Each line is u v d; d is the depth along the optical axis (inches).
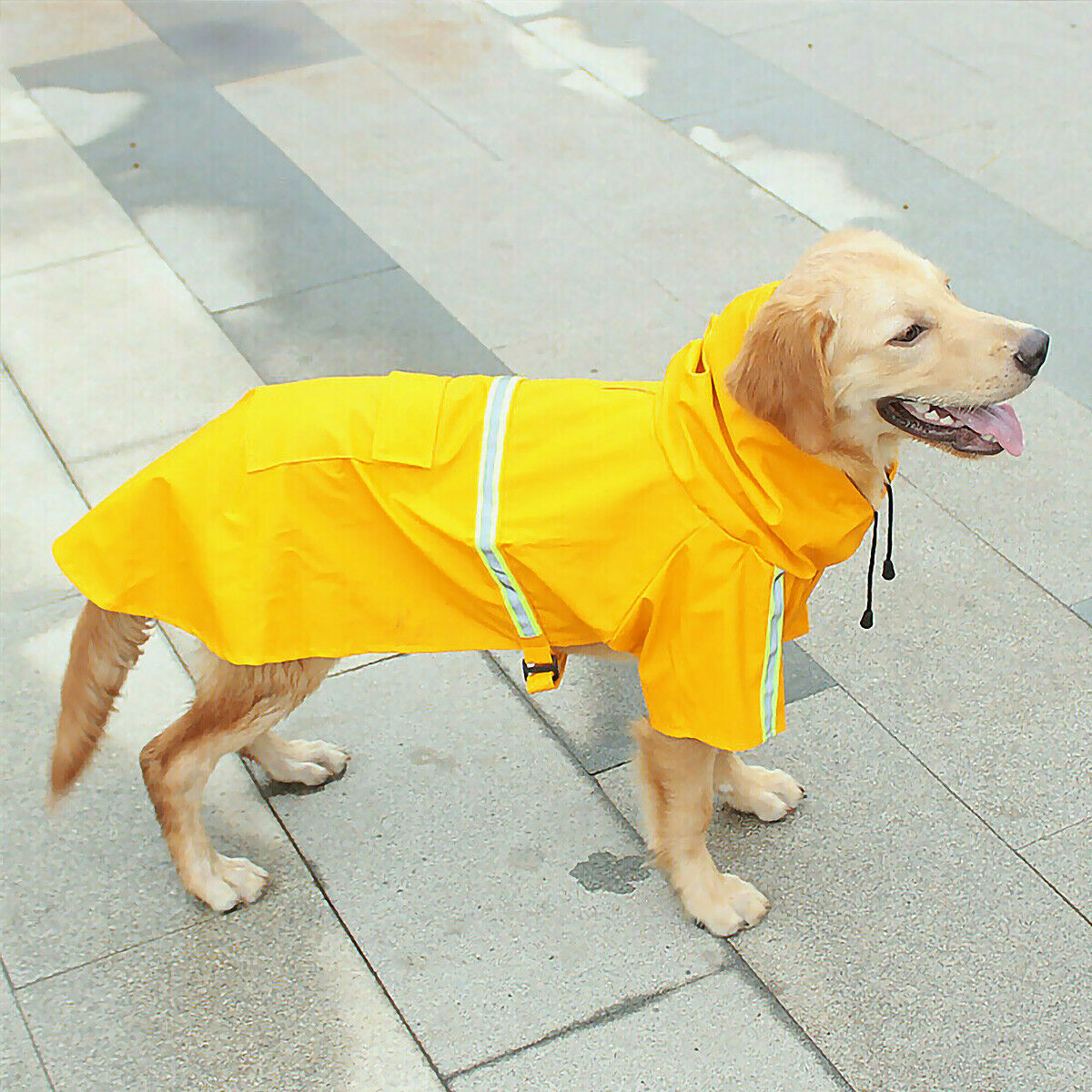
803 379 57.8
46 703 75.6
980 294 99.4
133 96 125.9
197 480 61.3
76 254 105.6
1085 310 98.2
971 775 72.6
